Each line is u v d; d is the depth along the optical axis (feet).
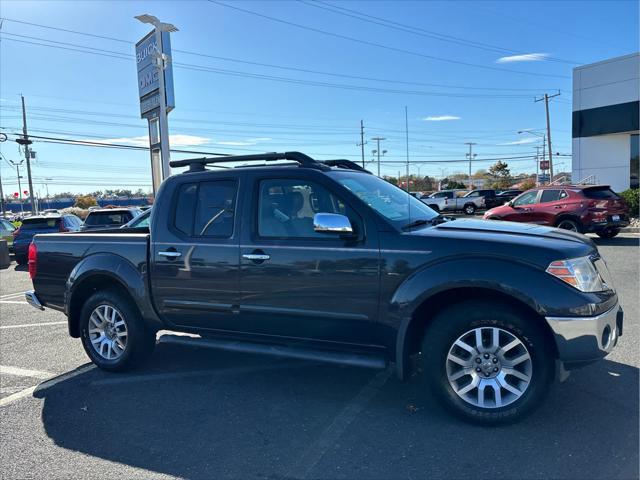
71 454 11.09
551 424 11.40
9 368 17.19
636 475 9.36
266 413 12.77
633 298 23.21
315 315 12.80
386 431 11.51
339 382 14.73
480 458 10.16
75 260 16.46
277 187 13.65
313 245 12.78
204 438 11.57
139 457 10.85
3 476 10.25
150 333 16.02
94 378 15.90
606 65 71.41
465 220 14.42
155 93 61.72
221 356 17.65
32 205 131.23
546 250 10.95
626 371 14.34
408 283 11.70
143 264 15.23
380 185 14.90
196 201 14.75
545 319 10.57
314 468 10.11
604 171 74.49
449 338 11.50
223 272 13.89
